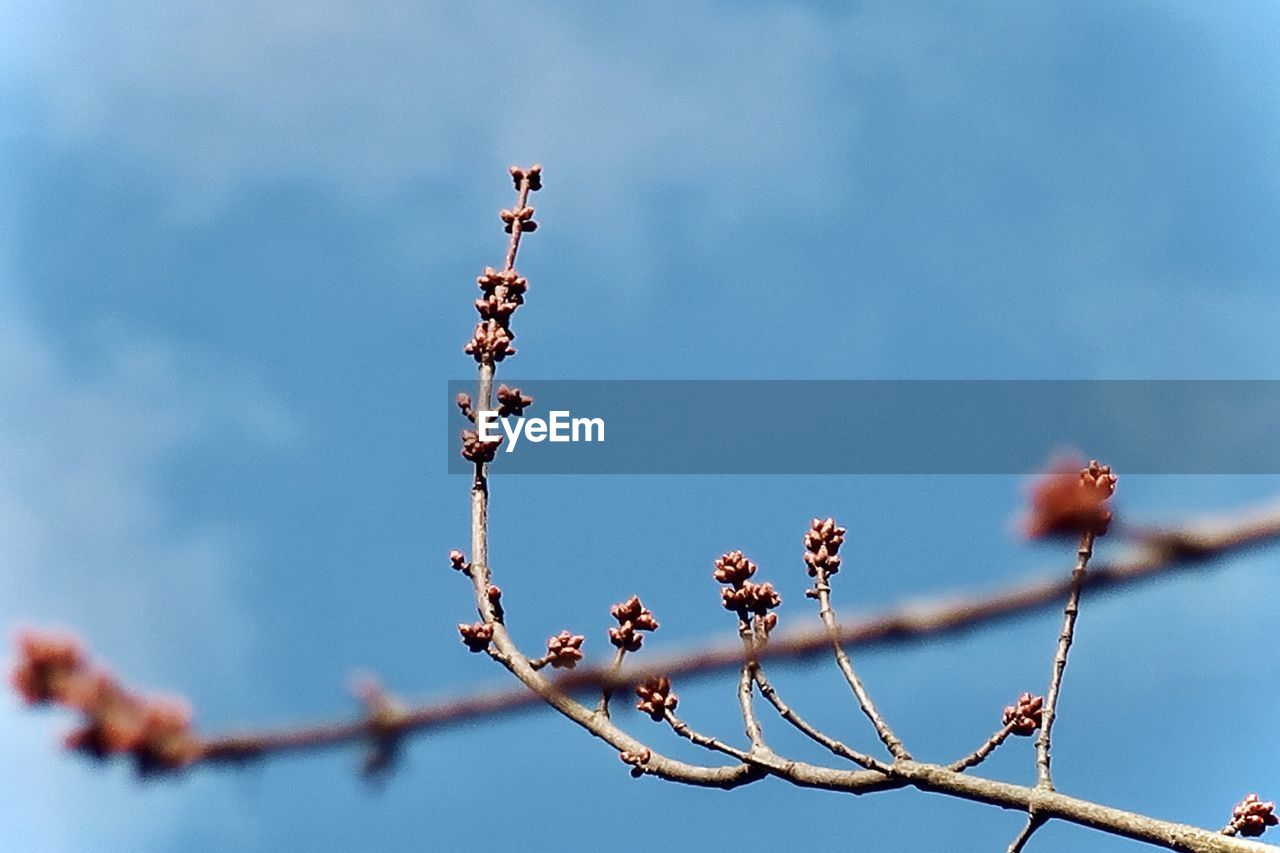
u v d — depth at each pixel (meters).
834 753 4.47
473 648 5.08
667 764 4.64
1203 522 2.59
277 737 3.10
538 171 6.59
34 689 2.92
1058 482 2.88
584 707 4.81
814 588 4.99
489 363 6.19
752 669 4.74
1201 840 3.72
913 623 2.94
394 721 3.21
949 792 4.21
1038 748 4.22
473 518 5.65
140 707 2.96
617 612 4.92
